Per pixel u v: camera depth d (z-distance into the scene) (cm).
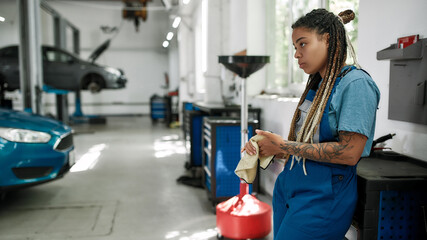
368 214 117
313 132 111
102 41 1507
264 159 126
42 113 632
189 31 1025
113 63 1527
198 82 915
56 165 324
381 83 186
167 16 1525
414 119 156
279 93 390
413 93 155
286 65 396
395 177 120
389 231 119
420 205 120
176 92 1251
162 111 1219
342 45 109
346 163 103
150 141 768
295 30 112
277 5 409
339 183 112
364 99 101
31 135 309
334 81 107
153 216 308
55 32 1088
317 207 111
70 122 1169
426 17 154
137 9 1334
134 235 268
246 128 255
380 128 187
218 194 315
